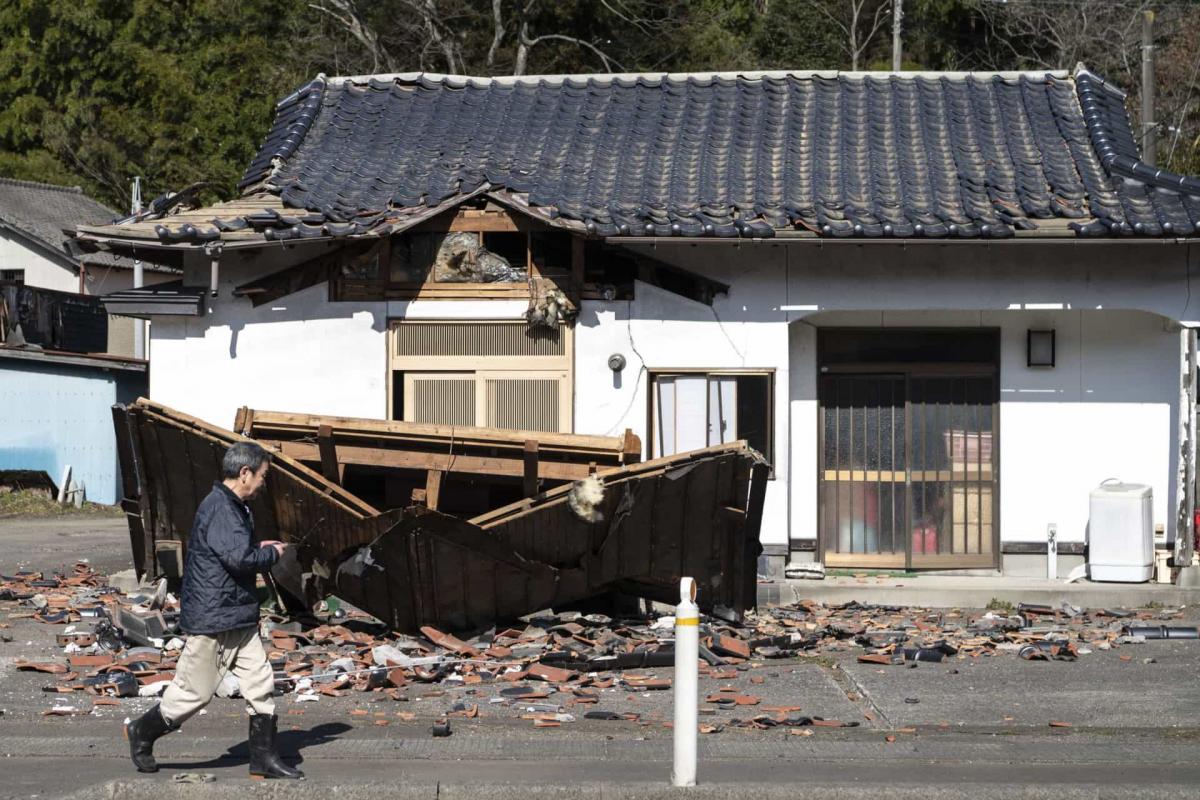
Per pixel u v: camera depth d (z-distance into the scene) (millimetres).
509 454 14523
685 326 17719
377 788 8883
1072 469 18469
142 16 50594
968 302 17609
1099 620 16062
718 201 18078
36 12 52125
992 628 15352
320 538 14023
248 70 49094
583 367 17734
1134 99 42469
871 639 14602
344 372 17859
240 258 17984
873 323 18547
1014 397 18547
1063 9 44375
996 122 20406
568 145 19875
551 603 14492
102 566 20562
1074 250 17469
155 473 14789
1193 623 15648
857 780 9203
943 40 48125
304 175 19109
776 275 17719
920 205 17766
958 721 11242
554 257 17734
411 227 17578
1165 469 18312
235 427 14828
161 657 13070
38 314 35938
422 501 13414
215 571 9016
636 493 13977
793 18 48594
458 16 45375
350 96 21766
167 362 18047
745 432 17734
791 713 11430
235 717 11172
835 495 18844
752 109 21031
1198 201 17422
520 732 10734
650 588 14969
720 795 8828
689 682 8891
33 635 14328
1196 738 10750
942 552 18719
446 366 17797
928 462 18734
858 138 20094
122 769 9430
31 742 10219
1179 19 43438
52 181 50156
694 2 50000
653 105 21203
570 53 46125
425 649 13609
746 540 14555
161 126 49344
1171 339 18266
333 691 11930
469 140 20125
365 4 45375
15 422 34312
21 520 30766
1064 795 8867
